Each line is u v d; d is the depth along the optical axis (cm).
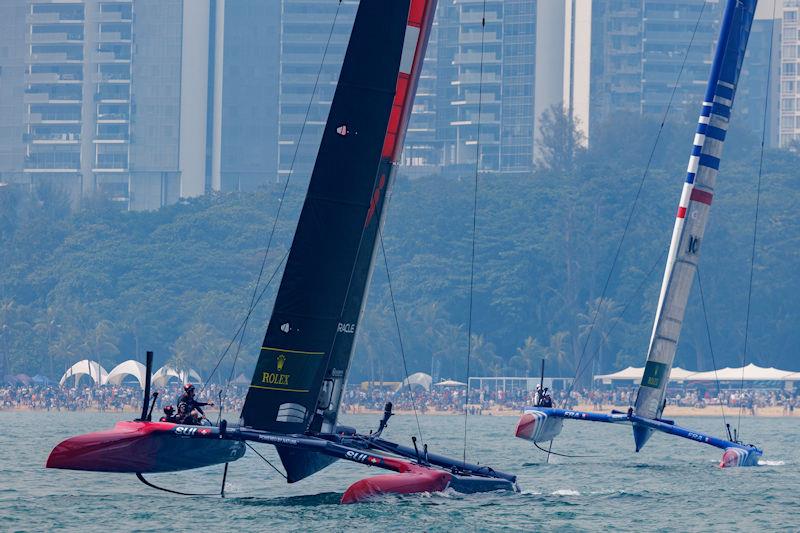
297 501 10869
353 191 10125
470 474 11425
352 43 10156
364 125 10150
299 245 10012
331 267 10062
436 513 10100
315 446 9769
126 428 9875
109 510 10362
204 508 10400
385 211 10756
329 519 9744
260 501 10900
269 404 9956
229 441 10550
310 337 10025
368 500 9806
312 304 10012
